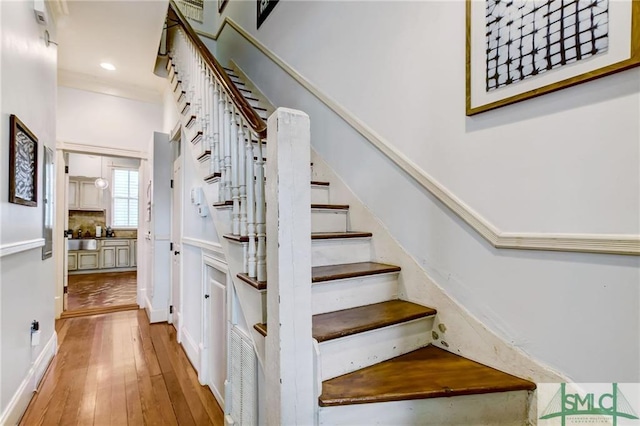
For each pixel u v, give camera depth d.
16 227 1.75
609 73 0.99
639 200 0.95
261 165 1.35
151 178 3.90
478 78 1.36
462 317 1.43
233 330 1.73
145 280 4.28
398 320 1.41
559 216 1.12
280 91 3.02
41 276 2.32
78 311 4.01
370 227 1.95
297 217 1.10
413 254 1.68
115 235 7.71
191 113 2.70
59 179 3.89
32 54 2.05
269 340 1.14
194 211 2.68
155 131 4.12
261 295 1.29
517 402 1.19
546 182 1.16
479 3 1.35
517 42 1.22
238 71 3.88
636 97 0.95
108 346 2.94
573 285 1.09
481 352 1.35
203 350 2.28
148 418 1.85
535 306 1.19
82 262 7.07
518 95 1.22
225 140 1.82
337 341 1.24
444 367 1.32
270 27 3.22
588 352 1.05
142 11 2.69
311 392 1.09
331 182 2.30
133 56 3.43
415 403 1.13
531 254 1.20
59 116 3.79
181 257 3.10
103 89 4.02
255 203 1.43
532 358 1.19
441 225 1.54
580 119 1.07
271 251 1.13
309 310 1.12
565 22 1.08
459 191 1.46
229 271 1.71
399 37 1.78
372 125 1.97
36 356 2.19
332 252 1.81
